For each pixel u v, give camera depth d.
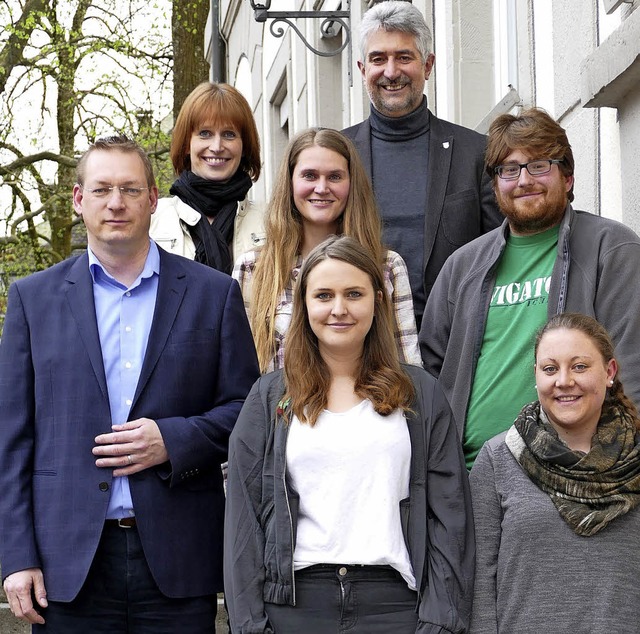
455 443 3.19
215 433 3.40
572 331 3.06
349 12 8.60
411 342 3.84
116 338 3.45
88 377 3.37
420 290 4.30
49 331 3.43
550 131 3.56
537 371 3.11
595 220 3.56
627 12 4.15
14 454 3.37
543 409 3.13
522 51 5.52
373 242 3.92
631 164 4.11
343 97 9.55
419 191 4.39
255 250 4.04
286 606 3.05
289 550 3.04
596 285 3.45
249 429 3.22
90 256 3.51
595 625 2.89
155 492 3.36
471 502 3.16
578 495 2.96
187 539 3.39
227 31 16.17
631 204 4.11
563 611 2.93
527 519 3.01
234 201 4.58
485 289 3.67
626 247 3.44
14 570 3.28
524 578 2.99
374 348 3.24
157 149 14.41
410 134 4.46
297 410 3.15
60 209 15.04
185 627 3.38
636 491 2.95
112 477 3.33
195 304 3.52
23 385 3.41
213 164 4.51
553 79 5.06
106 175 3.41
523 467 3.09
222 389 3.51
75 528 3.29
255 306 3.91
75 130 14.52
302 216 3.99
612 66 4.00
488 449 3.21
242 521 3.15
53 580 3.29
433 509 3.11
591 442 3.05
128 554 3.34
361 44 4.54
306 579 3.04
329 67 9.97
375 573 3.03
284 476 3.10
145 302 3.51
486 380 3.59
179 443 3.33
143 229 3.47
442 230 4.29
